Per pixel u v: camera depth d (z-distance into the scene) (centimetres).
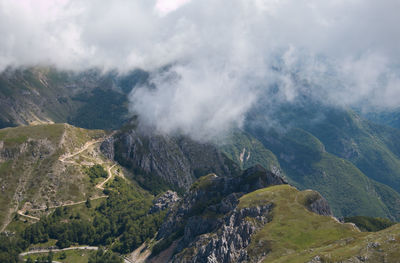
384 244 16112
